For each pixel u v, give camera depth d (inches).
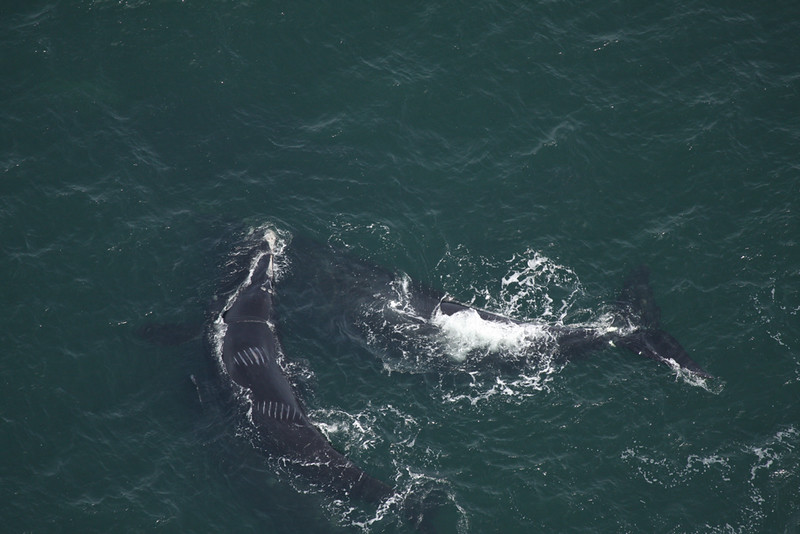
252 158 6092.5
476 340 5231.3
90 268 5388.8
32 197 5664.4
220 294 5364.2
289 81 6510.8
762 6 7052.2
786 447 4749.0
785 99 6486.2
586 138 6304.1
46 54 6373.0
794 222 5812.0
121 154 5984.3
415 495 4498.0
